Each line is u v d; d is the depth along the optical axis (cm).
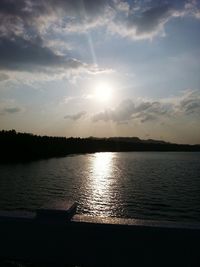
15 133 15800
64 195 4222
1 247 542
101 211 3181
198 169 9094
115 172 8031
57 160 12938
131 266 504
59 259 525
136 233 503
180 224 510
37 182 5628
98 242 515
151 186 5197
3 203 3534
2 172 7394
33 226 534
